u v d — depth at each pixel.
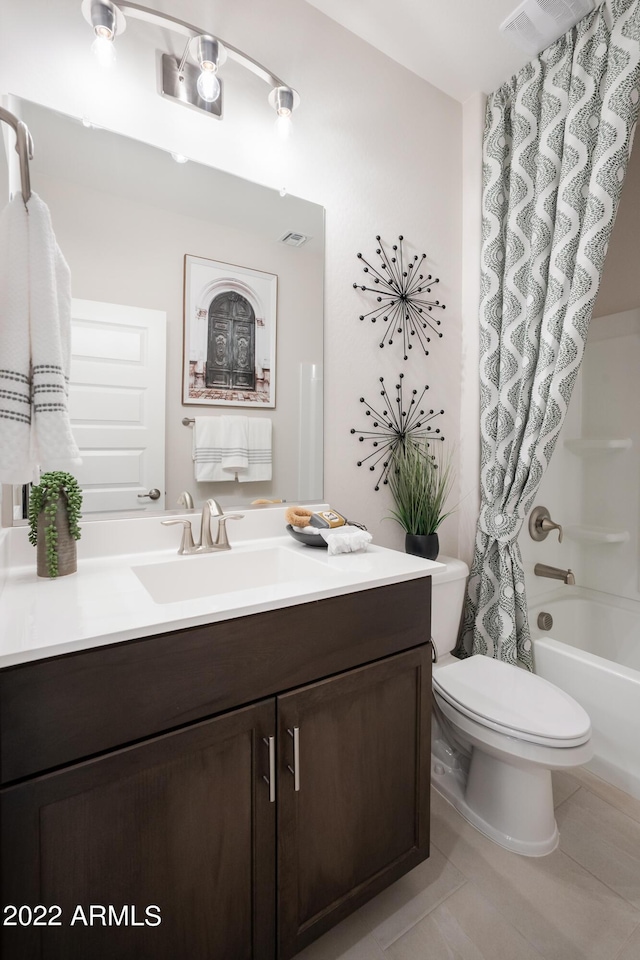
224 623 0.81
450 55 1.71
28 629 0.70
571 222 1.60
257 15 1.39
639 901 1.12
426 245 1.85
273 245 1.45
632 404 2.17
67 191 1.13
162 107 1.25
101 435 1.19
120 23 1.09
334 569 1.10
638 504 2.15
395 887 1.16
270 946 0.88
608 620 2.16
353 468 1.66
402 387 1.79
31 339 0.79
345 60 1.59
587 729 1.19
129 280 1.22
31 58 1.08
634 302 2.17
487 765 1.36
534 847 1.26
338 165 1.59
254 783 0.85
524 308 1.78
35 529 0.98
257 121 1.41
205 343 1.33
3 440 0.75
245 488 1.42
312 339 1.54
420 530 1.69
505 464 1.82
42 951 0.66
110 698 0.70
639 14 1.42
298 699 0.89
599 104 1.55
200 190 1.32
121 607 0.80
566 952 1.00
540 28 1.58
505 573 1.77
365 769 1.01
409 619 1.09
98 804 0.69
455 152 1.95
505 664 1.53
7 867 0.62
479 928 1.05
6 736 0.62
